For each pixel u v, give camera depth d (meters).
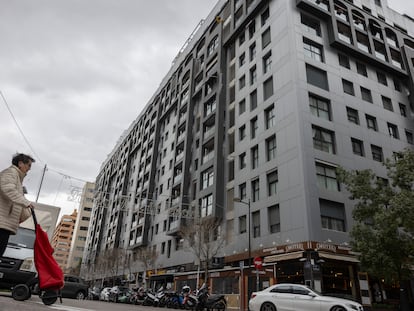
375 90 30.95
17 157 4.26
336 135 25.58
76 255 99.44
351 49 30.09
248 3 35.66
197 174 36.66
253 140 28.91
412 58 35.00
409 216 15.27
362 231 17.50
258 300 13.44
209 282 27.27
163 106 55.62
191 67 45.72
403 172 17.30
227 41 37.94
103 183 84.19
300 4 28.89
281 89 26.91
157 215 45.38
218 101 35.69
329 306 11.74
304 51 27.83
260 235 24.86
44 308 4.21
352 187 18.64
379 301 21.92
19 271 7.29
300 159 23.02
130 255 48.91
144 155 57.81
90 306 9.59
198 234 29.30
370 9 36.38
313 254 20.09
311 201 21.75
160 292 23.92
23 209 4.30
